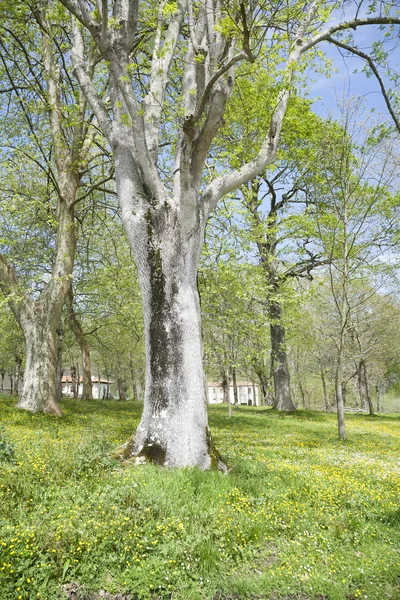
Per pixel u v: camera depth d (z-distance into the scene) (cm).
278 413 2844
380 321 3028
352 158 1755
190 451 780
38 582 396
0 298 1622
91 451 730
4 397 2556
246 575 453
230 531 522
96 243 2455
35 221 2092
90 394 2916
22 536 433
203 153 855
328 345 3812
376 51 1056
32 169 2181
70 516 488
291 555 485
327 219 1800
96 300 2728
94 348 4119
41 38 1947
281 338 3031
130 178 941
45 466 645
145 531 481
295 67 979
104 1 831
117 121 989
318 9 973
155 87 1018
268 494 669
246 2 733
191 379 828
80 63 1134
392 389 5216
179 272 874
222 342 2412
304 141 2283
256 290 2023
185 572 439
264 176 2644
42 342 1672
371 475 897
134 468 716
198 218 916
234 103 1847
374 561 481
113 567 434
